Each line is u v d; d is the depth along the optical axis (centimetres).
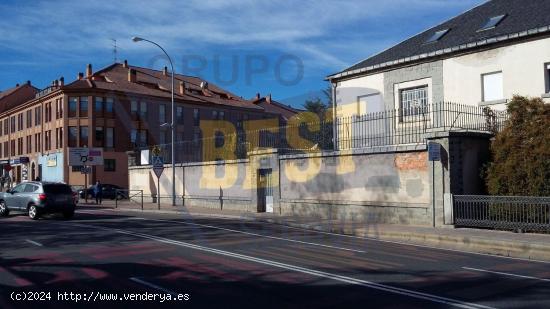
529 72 1967
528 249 1291
